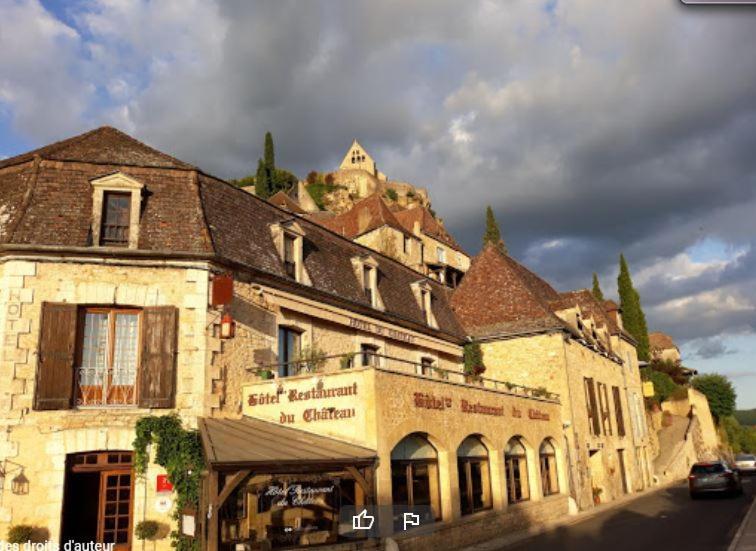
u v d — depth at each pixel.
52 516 12.38
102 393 13.59
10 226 13.57
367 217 43.41
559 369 24.69
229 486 11.34
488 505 17.83
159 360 13.77
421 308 23.69
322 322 18.22
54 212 13.99
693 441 46.53
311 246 19.08
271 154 76.88
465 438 17.39
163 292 14.21
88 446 12.96
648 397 47.44
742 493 25.48
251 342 15.55
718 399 60.38
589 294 36.69
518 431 19.98
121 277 14.02
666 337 72.62
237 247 15.80
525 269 33.75
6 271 13.24
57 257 13.58
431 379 15.87
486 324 27.09
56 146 16.67
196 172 16.08
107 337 13.91
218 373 14.44
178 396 13.80
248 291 15.72
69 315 13.41
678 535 14.95
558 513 21.34
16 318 13.00
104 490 13.13
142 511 12.87
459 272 47.69
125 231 14.49
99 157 15.88
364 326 19.67
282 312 16.70
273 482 12.73
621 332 36.31
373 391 13.60
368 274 21.25
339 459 12.45
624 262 51.16
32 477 12.46
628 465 31.55
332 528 12.93
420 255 44.06
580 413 25.69
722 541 13.50
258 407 15.02
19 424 12.59
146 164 16.02
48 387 12.90
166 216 14.91
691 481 24.80
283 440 13.22
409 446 15.16
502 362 25.84
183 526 12.40
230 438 12.86
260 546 11.92
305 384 14.60
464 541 15.61
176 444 13.25
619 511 22.28
